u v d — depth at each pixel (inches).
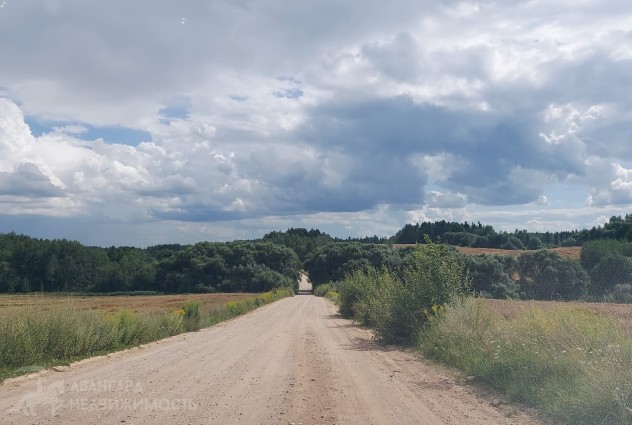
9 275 3014.3
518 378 402.6
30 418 312.7
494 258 1617.9
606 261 1430.9
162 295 3432.6
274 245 4227.4
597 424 304.7
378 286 1136.2
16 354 523.8
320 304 2369.6
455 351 544.7
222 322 1343.5
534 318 470.9
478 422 324.5
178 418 317.1
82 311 709.9
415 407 363.3
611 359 332.2
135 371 501.4
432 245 799.1
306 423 314.0
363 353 669.9
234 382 442.0
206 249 4045.3
